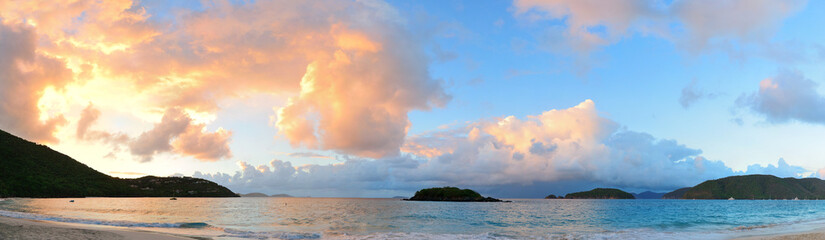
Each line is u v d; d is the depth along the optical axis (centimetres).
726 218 6775
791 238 2888
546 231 4097
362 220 5619
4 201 11994
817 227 4200
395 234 3394
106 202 13738
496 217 6862
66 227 2819
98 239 2248
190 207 10025
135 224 3838
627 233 3738
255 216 6319
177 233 3055
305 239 2948
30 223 2988
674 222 5688
